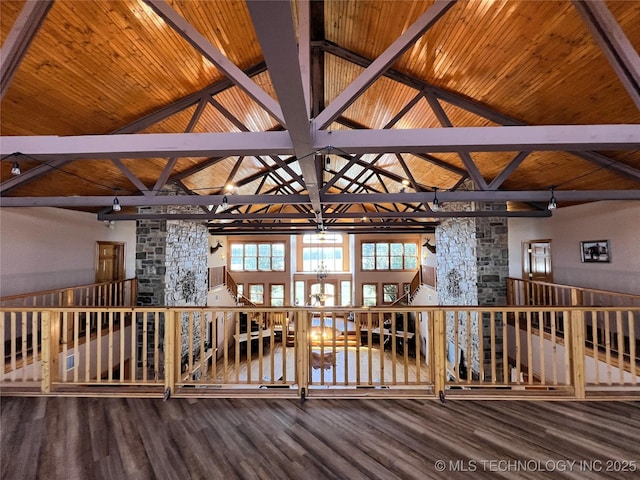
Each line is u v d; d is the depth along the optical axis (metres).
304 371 2.86
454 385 2.91
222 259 11.09
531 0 2.58
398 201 4.71
